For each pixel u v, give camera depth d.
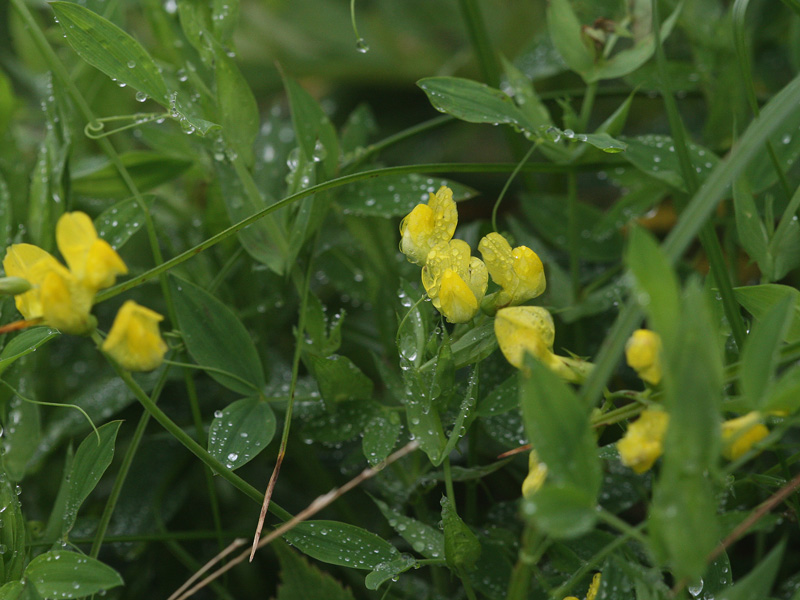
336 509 0.65
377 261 0.64
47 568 0.58
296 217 0.63
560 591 0.57
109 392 0.65
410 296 0.60
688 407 0.55
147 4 0.65
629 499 0.63
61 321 0.57
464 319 0.59
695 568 0.55
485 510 0.65
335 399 0.62
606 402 0.58
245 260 0.65
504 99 0.62
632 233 0.55
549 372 0.55
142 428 0.62
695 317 0.55
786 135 0.63
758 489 0.62
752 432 0.56
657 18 0.62
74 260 0.57
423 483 0.63
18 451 0.62
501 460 0.62
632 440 0.56
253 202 0.63
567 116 0.64
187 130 0.62
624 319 0.55
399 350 0.60
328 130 0.64
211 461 0.59
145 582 0.65
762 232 0.61
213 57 0.63
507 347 0.58
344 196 0.64
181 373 0.65
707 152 0.64
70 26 0.61
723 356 0.59
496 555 0.61
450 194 0.60
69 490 0.60
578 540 0.60
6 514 0.60
